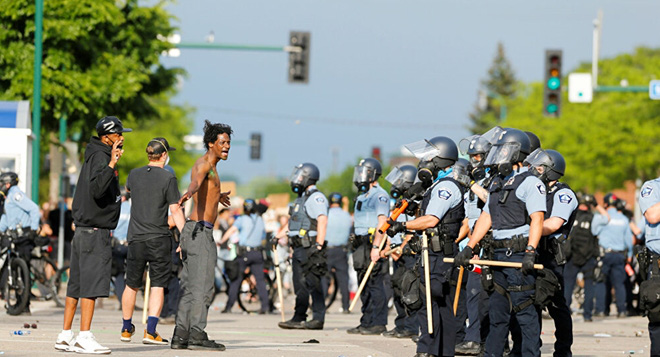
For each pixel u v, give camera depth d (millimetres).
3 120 52625
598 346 33812
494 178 24672
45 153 85938
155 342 28766
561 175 26312
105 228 25969
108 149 26156
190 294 27328
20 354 25094
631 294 51781
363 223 36344
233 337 33594
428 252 24766
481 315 28422
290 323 38406
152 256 28391
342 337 34750
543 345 33219
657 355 24547
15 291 41219
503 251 24188
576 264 45969
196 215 27344
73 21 65625
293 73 68938
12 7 65438
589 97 75500
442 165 25312
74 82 66375
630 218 52312
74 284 26203
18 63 66188
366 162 36594
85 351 25656
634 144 138375
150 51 70125
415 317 34500
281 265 61625
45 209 64688
